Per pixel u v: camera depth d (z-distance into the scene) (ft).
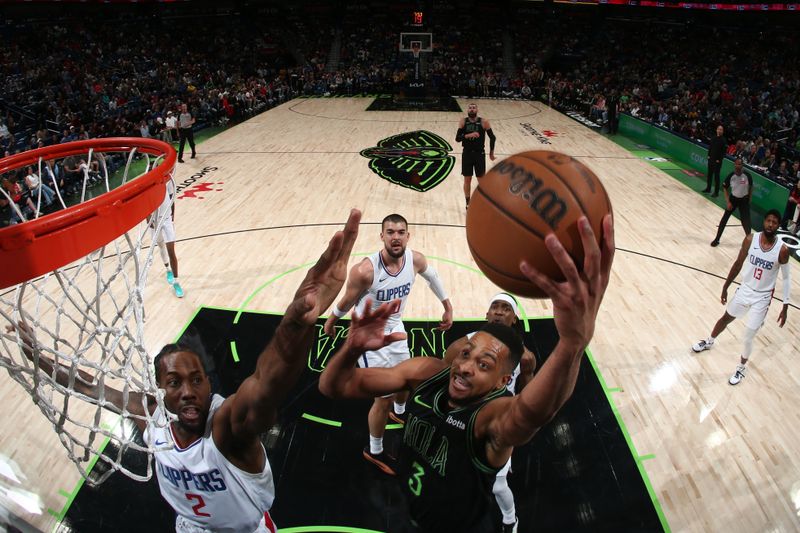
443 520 6.76
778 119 57.26
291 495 12.84
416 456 6.72
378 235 27.07
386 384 6.89
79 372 8.13
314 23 108.68
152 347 17.83
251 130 54.19
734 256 25.45
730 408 15.75
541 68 96.73
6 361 6.77
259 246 25.76
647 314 20.48
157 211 7.48
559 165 4.73
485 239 4.83
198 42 96.78
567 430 14.88
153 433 7.34
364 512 12.42
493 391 6.43
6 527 4.83
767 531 12.09
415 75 84.94
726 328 19.61
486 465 5.96
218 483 7.09
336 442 14.37
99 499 12.59
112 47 83.82
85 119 53.01
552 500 12.83
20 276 5.25
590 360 17.75
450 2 107.24
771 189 31.65
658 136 47.47
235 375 16.81
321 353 17.79
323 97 81.97
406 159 41.98
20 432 14.35
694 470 13.66
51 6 81.76
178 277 22.52
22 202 20.45
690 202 33.12
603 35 105.40
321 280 4.38
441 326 15.10
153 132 50.16
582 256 4.40
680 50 94.99
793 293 22.16
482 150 28.63
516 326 19.25
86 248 5.74
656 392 16.35
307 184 35.42
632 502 12.78
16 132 47.26
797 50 83.15
